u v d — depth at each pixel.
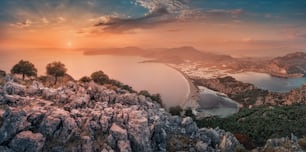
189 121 80.00
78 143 55.59
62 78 111.81
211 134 75.50
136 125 62.56
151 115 77.25
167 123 78.69
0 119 54.47
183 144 69.31
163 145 66.50
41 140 52.62
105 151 55.38
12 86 70.12
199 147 67.62
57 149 53.47
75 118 61.28
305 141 77.06
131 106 79.19
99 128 61.47
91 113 65.06
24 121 54.75
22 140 51.12
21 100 63.62
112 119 65.50
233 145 72.94
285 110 151.25
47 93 71.75
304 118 129.62
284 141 78.25
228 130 114.50
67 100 70.81
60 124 57.28
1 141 50.84
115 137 59.47
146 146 61.19
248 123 126.56
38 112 58.41
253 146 93.19
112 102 81.69
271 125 119.38
